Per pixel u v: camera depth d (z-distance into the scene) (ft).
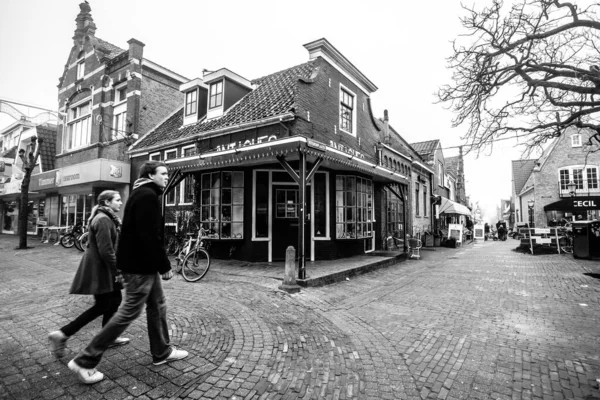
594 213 75.15
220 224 31.81
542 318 16.62
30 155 45.47
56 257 35.47
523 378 10.57
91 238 11.15
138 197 9.75
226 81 39.14
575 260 37.60
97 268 10.91
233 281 23.25
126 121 48.73
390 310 18.26
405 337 14.19
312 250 32.12
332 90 36.60
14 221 77.41
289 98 32.07
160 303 10.61
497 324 15.72
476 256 45.06
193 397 9.00
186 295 19.48
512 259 40.78
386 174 36.68
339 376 10.68
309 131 31.32
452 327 15.38
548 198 84.02
